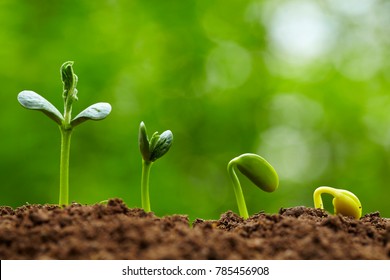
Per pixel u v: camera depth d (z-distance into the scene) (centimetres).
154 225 63
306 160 216
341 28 227
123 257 59
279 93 222
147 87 196
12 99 180
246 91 215
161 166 188
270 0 223
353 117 223
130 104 195
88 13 193
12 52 182
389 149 219
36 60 185
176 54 208
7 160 178
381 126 223
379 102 226
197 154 209
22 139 179
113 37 193
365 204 214
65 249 60
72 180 182
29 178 179
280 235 63
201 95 209
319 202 72
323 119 223
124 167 185
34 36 188
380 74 227
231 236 62
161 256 59
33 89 181
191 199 193
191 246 60
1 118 179
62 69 69
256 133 214
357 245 62
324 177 216
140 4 203
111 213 64
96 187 181
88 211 64
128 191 180
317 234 63
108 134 188
